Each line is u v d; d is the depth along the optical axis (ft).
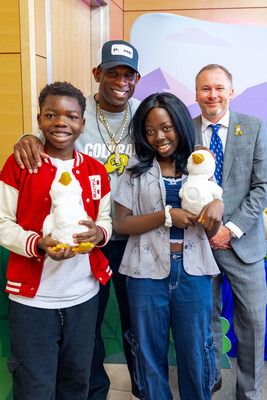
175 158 4.75
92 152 5.29
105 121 5.34
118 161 5.22
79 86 9.00
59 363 4.42
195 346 4.65
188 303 4.62
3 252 4.93
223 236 5.40
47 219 3.84
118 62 4.95
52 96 4.04
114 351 6.53
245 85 10.37
